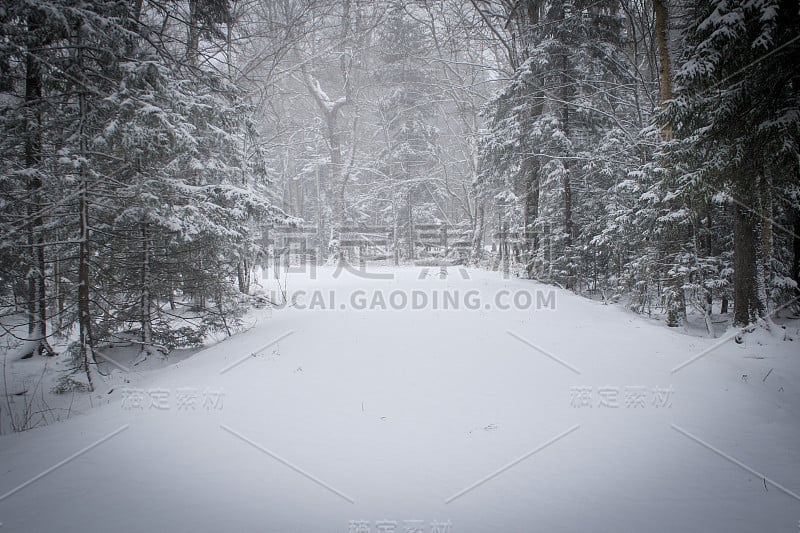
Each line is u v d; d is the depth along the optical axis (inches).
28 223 394.3
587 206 987.3
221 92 583.8
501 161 941.8
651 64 983.6
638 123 969.5
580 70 884.6
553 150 877.8
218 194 541.0
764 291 548.7
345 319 518.3
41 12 358.3
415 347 410.3
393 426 270.2
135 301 489.1
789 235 691.4
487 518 181.3
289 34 1294.3
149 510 185.6
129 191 418.9
